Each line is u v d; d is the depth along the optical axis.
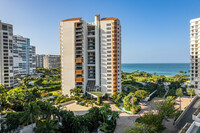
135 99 54.62
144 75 167.50
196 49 79.50
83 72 73.94
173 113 41.09
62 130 36.09
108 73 75.19
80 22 73.19
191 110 48.06
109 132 36.81
